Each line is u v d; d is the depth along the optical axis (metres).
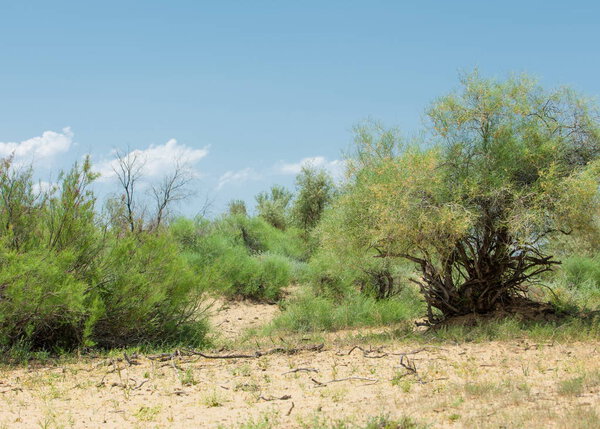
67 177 10.43
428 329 11.04
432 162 9.70
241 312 17.84
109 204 12.02
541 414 4.79
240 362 8.45
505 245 10.51
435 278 11.48
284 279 19.75
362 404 5.63
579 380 5.77
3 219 9.98
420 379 6.60
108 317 10.38
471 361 7.55
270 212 36.78
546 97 10.46
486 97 10.28
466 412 5.05
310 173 34.16
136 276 10.48
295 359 8.54
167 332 11.41
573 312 11.40
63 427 5.17
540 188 9.89
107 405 6.03
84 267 10.38
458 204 9.82
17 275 8.73
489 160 10.20
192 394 6.43
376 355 8.45
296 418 5.18
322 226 12.49
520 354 7.86
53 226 10.26
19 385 7.12
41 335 10.02
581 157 10.41
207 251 20.86
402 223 9.81
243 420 5.25
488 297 11.17
